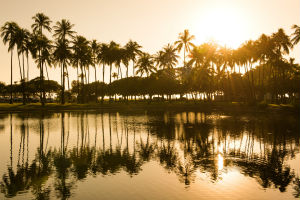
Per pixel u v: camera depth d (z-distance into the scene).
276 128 25.52
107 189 9.33
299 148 16.20
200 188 9.42
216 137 20.34
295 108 43.97
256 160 13.37
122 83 86.44
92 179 10.42
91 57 78.38
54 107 59.56
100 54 79.12
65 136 21.33
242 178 10.52
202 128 25.78
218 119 35.28
